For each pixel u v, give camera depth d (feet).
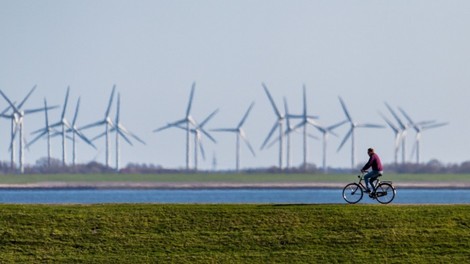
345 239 526.16
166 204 570.46
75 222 540.52
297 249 518.78
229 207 555.28
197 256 512.22
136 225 538.47
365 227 535.19
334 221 539.29
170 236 529.45
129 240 526.98
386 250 517.55
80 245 523.29
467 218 542.16
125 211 549.54
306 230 533.14
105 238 528.22
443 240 525.34
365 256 512.63
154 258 510.58
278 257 511.40
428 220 540.52
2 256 512.63
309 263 506.07
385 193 584.40
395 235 529.04
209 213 546.67
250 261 507.71
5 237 528.63
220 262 506.48
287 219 540.93
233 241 524.93
